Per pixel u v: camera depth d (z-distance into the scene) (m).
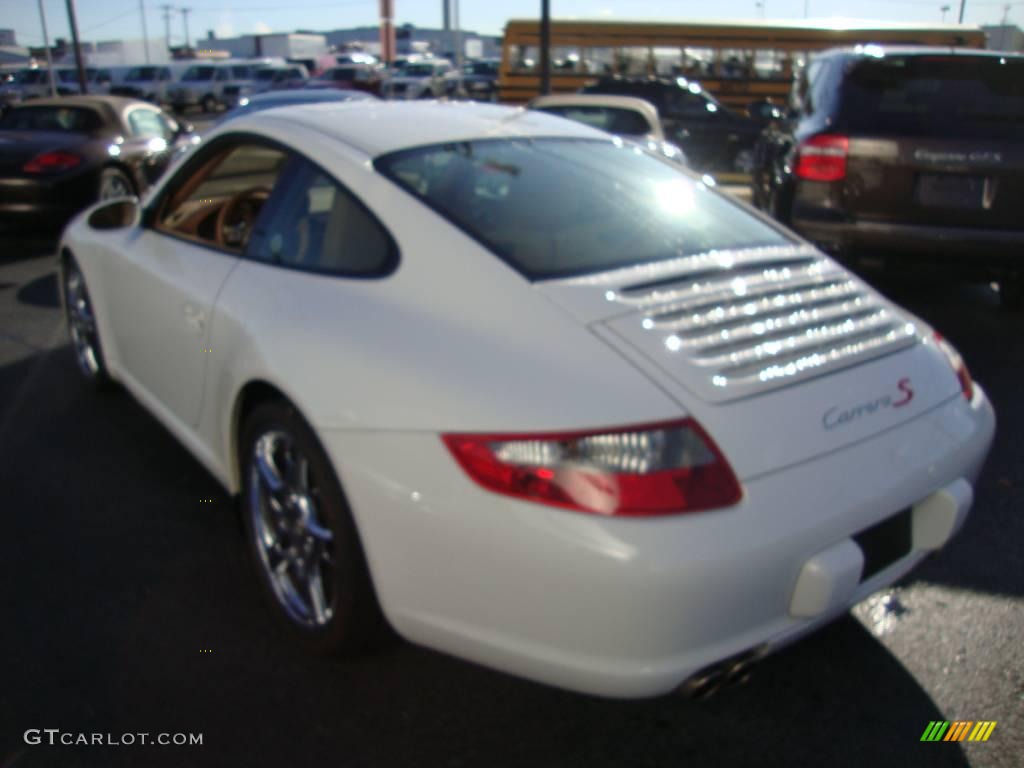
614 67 21.45
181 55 56.34
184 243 3.28
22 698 2.39
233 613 2.78
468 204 2.55
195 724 2.32
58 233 9.50
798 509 1.98
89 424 4.17
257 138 3.05
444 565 2.04
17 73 37.88
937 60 5.44
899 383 2.34
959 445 2.35
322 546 2.44
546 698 2.45
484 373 2.07
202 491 3.54
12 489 3.54
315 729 2.31
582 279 2.31
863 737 2.33
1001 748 2.29
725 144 15.76
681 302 2.29
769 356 2.19
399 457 2.08
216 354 2.79
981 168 5.29
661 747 2.28
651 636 1.89
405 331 2.24
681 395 2.00
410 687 2.47
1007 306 6.49
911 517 2.30
